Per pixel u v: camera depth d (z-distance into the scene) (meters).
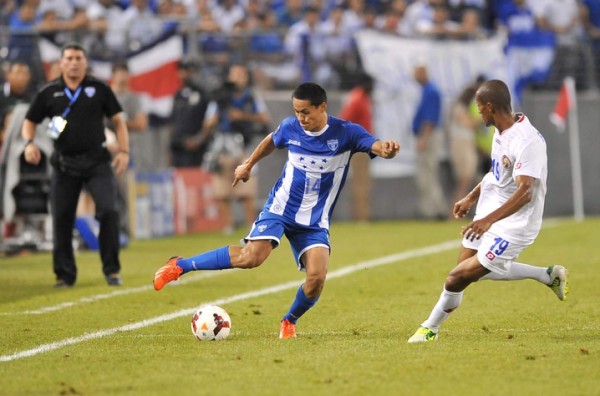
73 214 42.09
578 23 87.50
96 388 22.81
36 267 49.75
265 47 76.31
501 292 39.44
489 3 85.00
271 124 74.88
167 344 28.59
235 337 30.08
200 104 67.12
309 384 22.78
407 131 77.12
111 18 71.81
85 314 35.28
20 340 29.97
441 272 46.28
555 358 25.25
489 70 78.00
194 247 58.56
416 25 82.00
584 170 83.31
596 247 55.62
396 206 78.44
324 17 82.75
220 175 67.69
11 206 54.03
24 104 53.50
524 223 27.47
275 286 42.56
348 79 77.31
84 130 40.91
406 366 24.50
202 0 77.19
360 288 41.50
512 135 27.23
